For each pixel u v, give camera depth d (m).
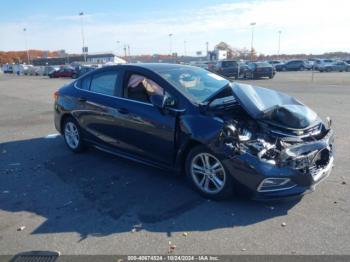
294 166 4.08
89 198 4.69
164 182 5.12
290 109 4.54
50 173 5.67
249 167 4.04
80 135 6.41
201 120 4.46
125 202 4.54
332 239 3.58
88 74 6.35
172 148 4.80
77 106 6.29
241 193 4.26
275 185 4.06
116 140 5.64
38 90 22.70
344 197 4.49
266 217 4.05
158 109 4.91
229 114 4.57
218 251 3.44
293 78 30.64
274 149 4.09
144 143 5.17
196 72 5.59
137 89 5.31
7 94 20.03
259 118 4.32
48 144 7.43
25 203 4.61
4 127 9.59
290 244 3.52
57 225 4.02
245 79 30.66
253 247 3.49
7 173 5.73
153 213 4.23
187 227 3.89
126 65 5.63
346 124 8.73
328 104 12.34
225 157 4.19
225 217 4.08
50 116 11.23
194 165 4.62
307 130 4.38
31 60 101.62
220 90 4.70
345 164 5.68
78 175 5.54
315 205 4.30
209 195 4.50
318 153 4.30
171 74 5.23
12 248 3.59
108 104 5.64
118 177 5.38
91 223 4.04
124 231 3.85
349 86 20.11
